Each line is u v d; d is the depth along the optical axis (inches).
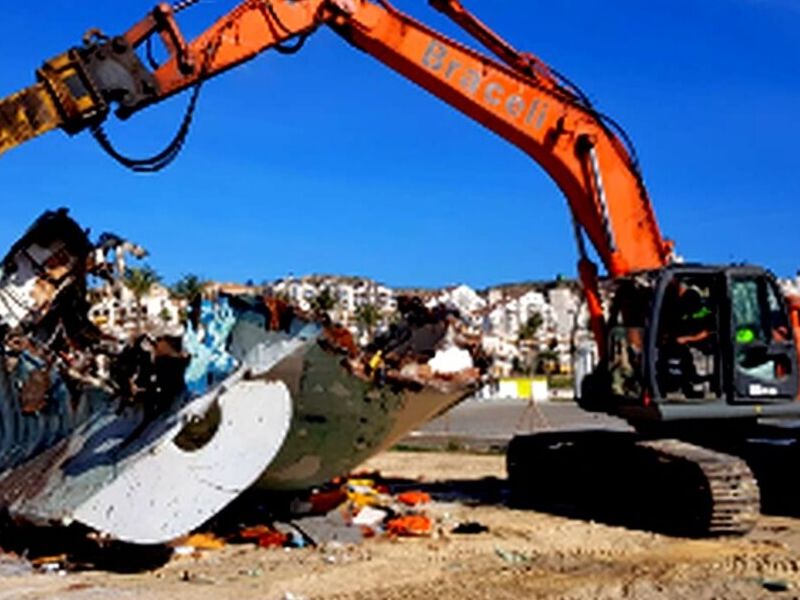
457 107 442.0
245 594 301.9
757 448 461.7
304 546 378.0
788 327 418.3
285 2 382.3
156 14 346.3
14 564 345.7
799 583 309.7
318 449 388.2
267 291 363.6
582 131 442.9
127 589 307.4
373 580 320.8
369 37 423.2
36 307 376.5
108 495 335.6
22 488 373.1
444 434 960.9
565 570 334.0
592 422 1083.3
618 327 436.8
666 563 343.0
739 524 381.1
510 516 446.3
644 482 425.7
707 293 419.8
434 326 408.5
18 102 317.7
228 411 335.3
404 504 479.2
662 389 412.8
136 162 342.6
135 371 350.3
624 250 443.2
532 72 448.8
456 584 314.2
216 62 362.0
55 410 390.0
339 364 361.7
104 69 327.9
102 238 381.1
